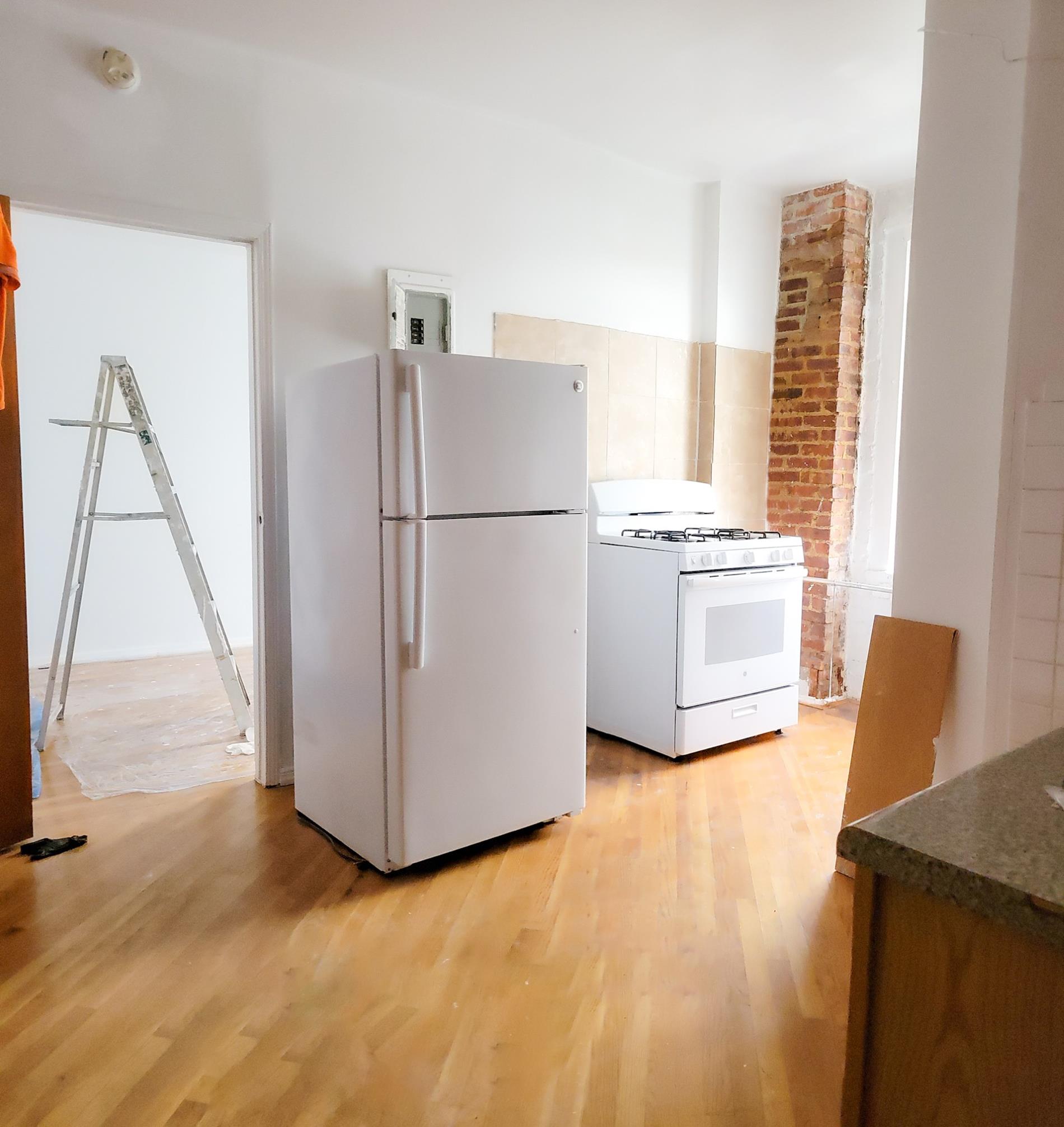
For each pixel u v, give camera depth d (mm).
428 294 3119
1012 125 2031
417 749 2279
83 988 1831
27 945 1995
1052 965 648
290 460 2676
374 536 2256
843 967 1932
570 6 2443
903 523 2312
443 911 2170
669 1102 1514
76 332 4637
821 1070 1595
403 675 2236
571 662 2613
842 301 3967
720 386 4051
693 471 4121
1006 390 2070
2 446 2395
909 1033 747
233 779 3076
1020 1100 679
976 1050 703
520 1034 1695
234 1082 1553
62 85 2414
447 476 2275
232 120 2688
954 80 2135
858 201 3990
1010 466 2084
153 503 4949
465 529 2316
